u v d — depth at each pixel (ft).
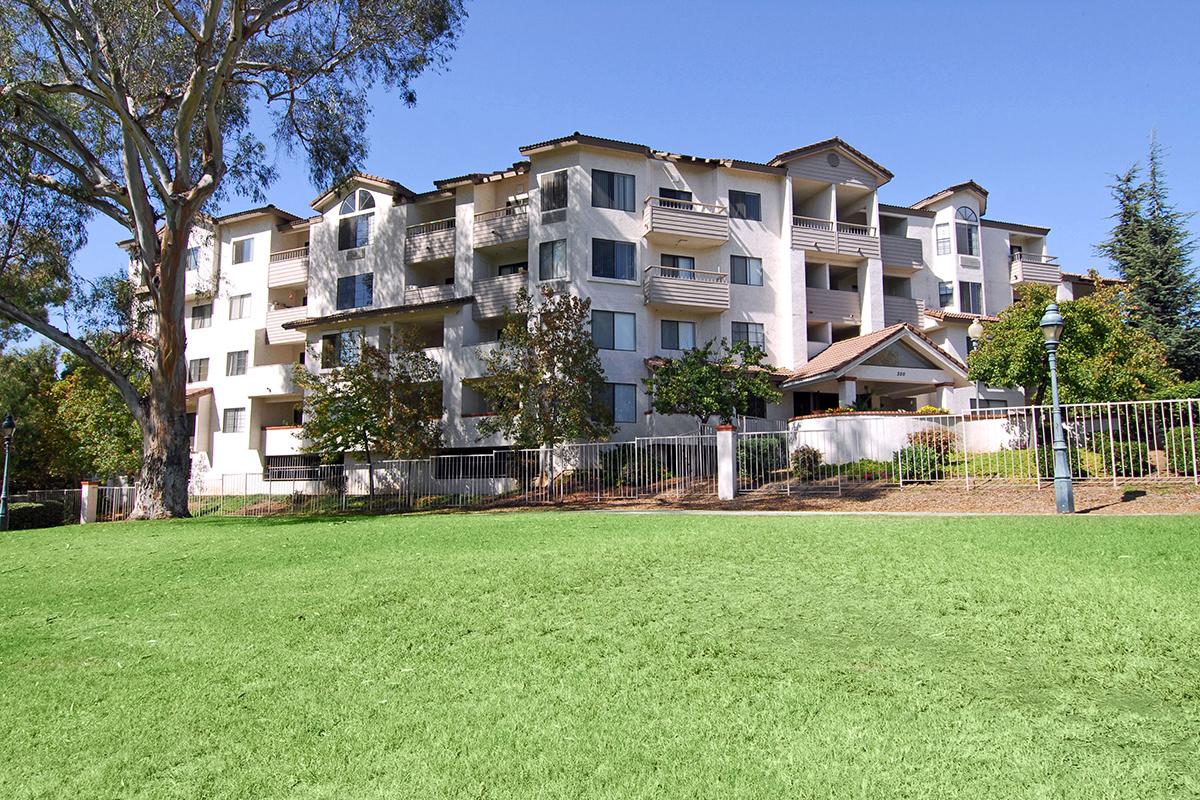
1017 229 127.95
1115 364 69.72
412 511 79.00
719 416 88.53
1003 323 70.95
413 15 72.43
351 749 14.38
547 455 84.23
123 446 108.78
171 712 16.76
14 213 79.15
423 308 103.76
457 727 15.15
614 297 99.50
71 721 16.49
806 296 107.45
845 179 111.04
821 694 15.90
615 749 13.82
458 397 101.14
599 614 22.52
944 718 14.53
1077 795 11.69
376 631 22.12
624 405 97.60
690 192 107.04
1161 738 13.42
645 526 40.70
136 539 49.39
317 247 120.88
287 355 127.75
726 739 14.05
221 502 102.12
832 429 76.38
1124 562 24.63
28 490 127.75
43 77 69.67
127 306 88.74
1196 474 45.34
